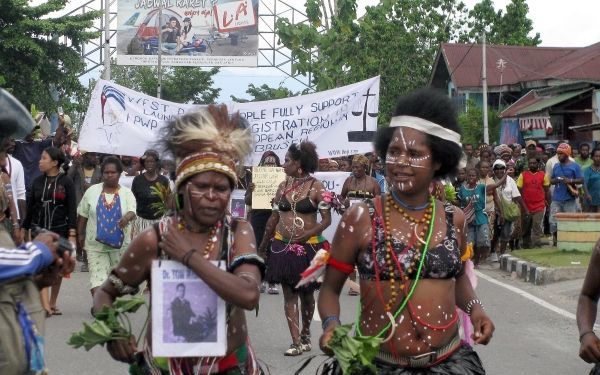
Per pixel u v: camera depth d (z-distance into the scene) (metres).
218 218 4.40
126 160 18.42
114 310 4.43
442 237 4.75
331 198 9.41
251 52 48.56
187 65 48.66
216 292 4.28
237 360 4.52
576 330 10.51
